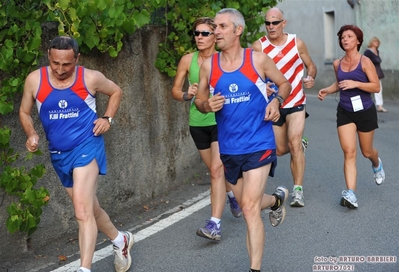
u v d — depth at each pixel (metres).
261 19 12.27
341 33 9.16
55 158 6.39
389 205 9.32
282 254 7.42
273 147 6.39
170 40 10.48
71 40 6.07
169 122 10.62
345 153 9.31
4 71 7.08
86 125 6.32
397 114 19.88
